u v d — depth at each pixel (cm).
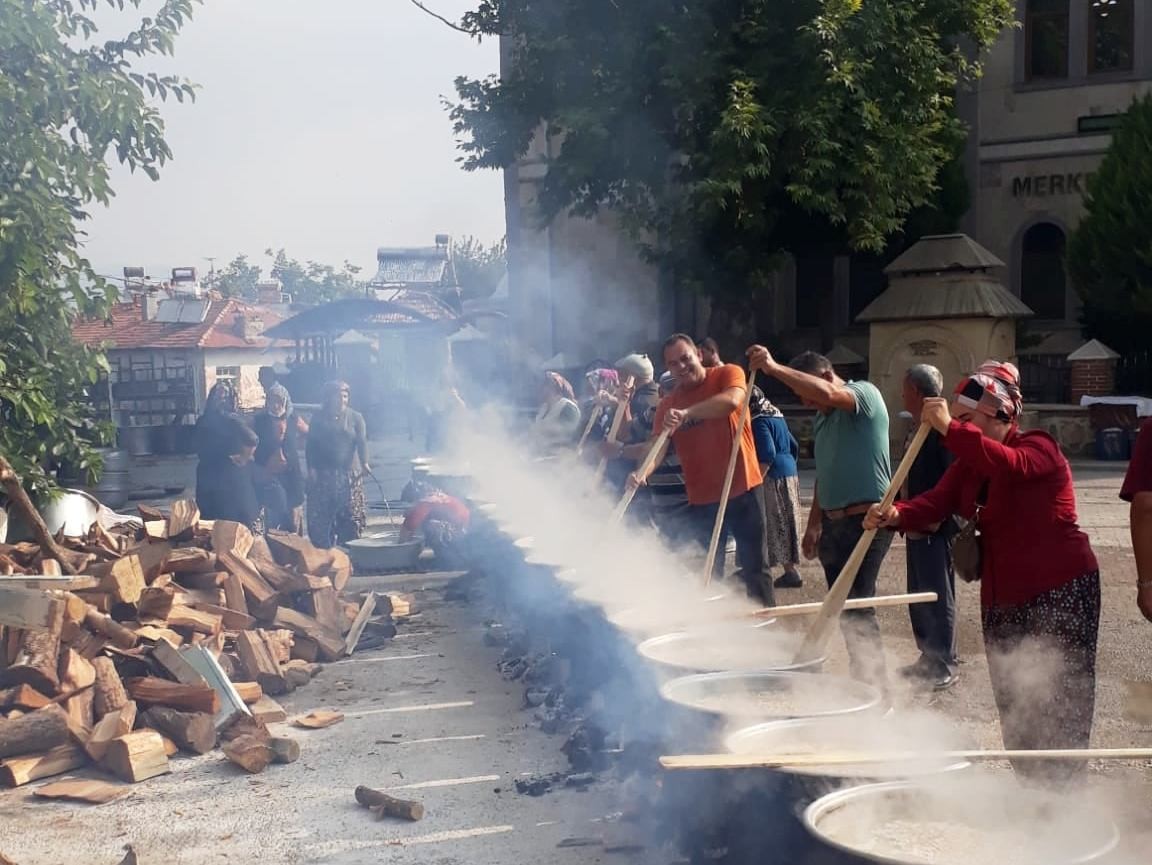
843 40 1770
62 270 938
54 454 979
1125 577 944
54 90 906
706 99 1800
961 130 2169
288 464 1185
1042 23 2444
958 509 440
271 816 502
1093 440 1977
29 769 552
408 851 458
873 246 1848
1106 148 2372
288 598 794
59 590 624
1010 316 1892
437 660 775
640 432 949
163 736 590
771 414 926
